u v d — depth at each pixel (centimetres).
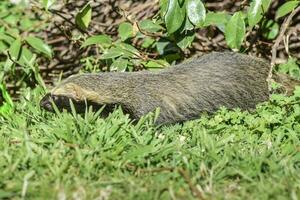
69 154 816
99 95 1004
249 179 741
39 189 710
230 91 1030
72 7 1348
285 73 1153
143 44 1209
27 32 1325
